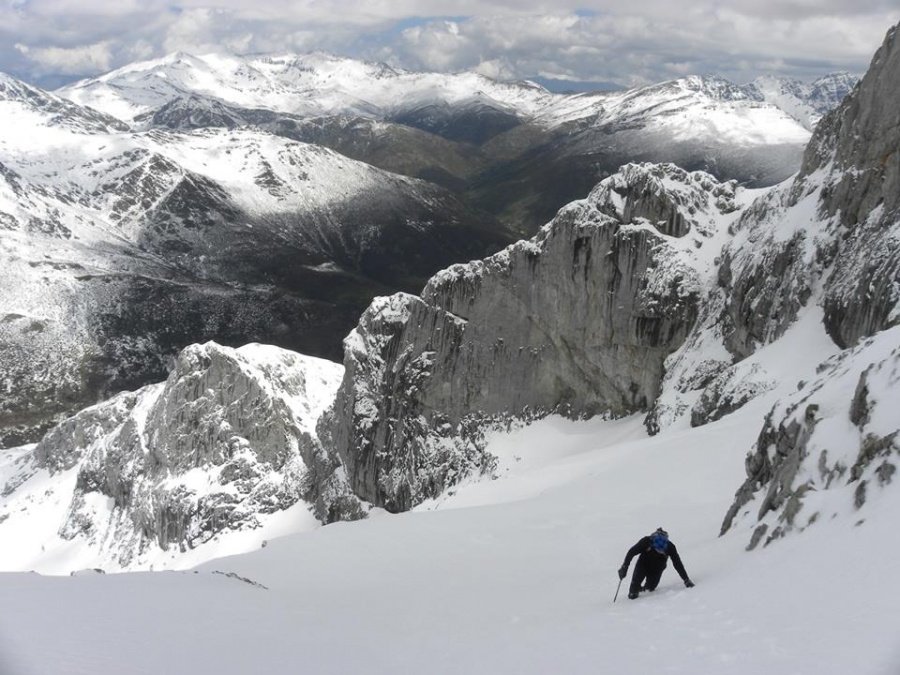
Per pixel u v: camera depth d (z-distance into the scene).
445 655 21.81
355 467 121.44
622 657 18.81
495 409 107.69
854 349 34.62
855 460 25.47
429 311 114.31
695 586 24.89
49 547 180.25
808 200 78.25
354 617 28.53
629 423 95.06
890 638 15.20
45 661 17.36
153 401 183.25
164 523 151.50
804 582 20.23
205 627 23.31
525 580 34.12
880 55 71.81
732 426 56.72
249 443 150.38
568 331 101.75
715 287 88.81
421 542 44.44
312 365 166.25
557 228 102.50
